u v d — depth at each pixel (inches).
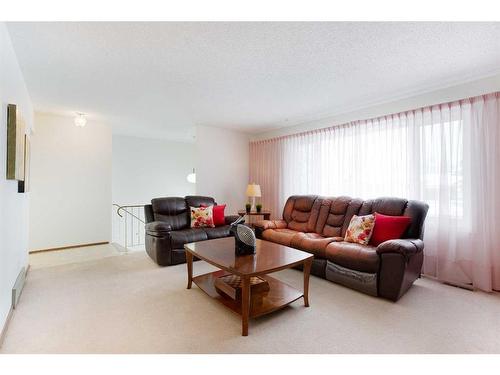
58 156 172.1
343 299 95.7
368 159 145.9
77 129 179.5
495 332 73.5
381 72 103.2
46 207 167.8
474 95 108.6
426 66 98.2
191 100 137.9
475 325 77.3
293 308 88.5
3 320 70.7
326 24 72.3
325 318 81.7
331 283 111.8
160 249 131.9
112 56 90.0
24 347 65.7
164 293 100.0
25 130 99.7
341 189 158.9
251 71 102.3
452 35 77.6
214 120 182.9
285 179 198.1
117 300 93.6
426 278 118.5
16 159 74.9
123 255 156.9
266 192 213.6
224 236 151.9
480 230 104.5
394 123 134.8
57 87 118.1
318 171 173.2
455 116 113.4
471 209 107.7
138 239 251.3
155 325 76.9
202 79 109.9
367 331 74.2
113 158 238.8
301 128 188.7
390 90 122.2
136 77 107.9
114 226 238.1
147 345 67.2
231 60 93.0
